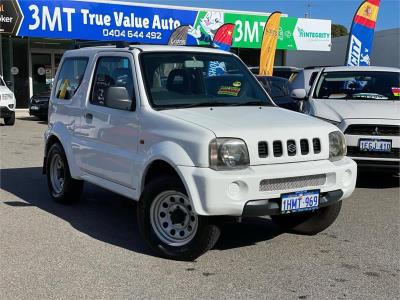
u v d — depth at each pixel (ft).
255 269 15.71
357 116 25.90
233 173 15.14
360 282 14.78
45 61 77.10
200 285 14.47
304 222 19.07
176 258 16.33
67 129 22.71
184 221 16.39
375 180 29.35
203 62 19.75
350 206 23.49
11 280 14.74
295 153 16.31
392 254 17.15
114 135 19.12
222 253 17.17
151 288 14.24
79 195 23.53
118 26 73.26
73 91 22.61
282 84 40.98
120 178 18.71
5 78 74.64
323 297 13.74
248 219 21.45
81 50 22.99
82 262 16.19
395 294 13.97
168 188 16.17
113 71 19.98
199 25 78.54
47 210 22.49
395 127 25.40
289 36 87.40
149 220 16.79
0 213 21.86
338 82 30.81
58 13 69.21
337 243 18.28
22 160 35.09
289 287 14.38
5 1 65.98
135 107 18.03
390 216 21.84
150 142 17.04
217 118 16.62
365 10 55.83
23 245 17.74
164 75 18.60
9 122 58.44
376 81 30.71
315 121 17.71
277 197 15.61
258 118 17.07
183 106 17.94
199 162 15.17
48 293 13.88
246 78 20.58
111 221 20.90
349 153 25.66
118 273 15.31
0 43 73.26
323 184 16.65
